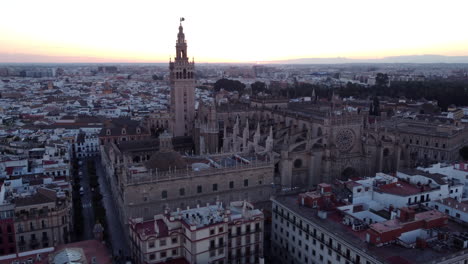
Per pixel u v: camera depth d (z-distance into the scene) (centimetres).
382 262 7694
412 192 10888
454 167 13325
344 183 11931
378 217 9738
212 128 18600
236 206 11294
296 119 17938
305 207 10788
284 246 11194
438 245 8256
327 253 9369
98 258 8438
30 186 13338
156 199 12025
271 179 13700
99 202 14962
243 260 10331
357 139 16188
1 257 8406
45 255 8581
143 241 9262
